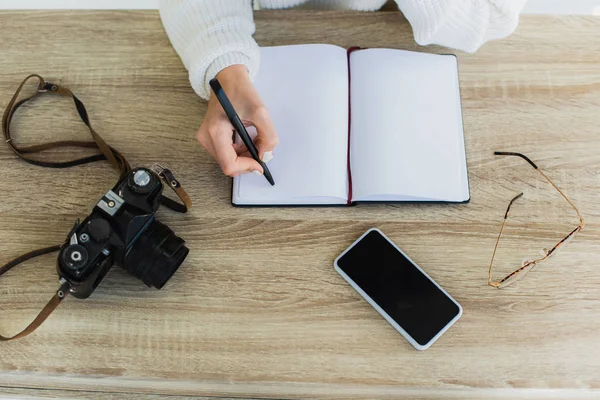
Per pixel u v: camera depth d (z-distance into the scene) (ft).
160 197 2.80
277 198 2.98
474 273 2.89
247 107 2.96
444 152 3.05
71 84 3.34
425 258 2.93
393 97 3.16
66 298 2.85
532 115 3.22
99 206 2.66
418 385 2.69
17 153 3.11
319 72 3.20
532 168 3.09
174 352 2.77
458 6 3.04
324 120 3.10
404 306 2.80
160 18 3.48
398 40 3.43
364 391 2.76
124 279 2.90
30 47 3.43
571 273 2.88
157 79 3.34
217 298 2.86
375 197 3.00
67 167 3.13
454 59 3.30
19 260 2.87
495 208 3.01
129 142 3.19
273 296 2.86
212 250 2.95
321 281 2.88
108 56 3.40
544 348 2.74
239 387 2.77
